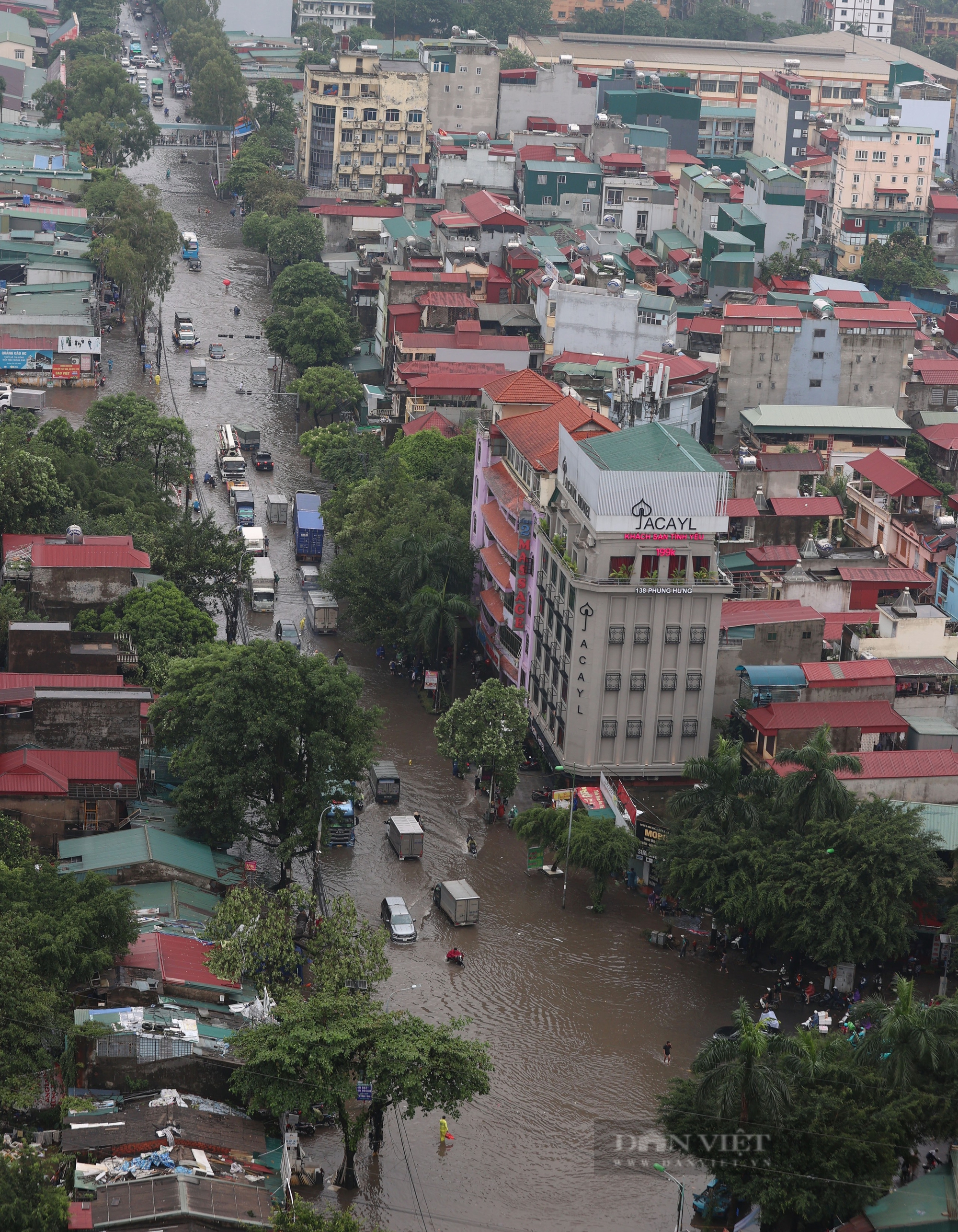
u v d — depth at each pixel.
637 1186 121.25
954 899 149.38
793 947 146.25
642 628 171.12
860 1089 113.44
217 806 152.25
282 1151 115.06
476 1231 114.44
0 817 143.88
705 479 169.38
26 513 199.62
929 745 173.25
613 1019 142.12
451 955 148.75
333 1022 117.81
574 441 179.75
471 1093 117.31
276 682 154.25
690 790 157.62
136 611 175.50
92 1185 104.19
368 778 180.25
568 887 164.00
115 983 126.25
